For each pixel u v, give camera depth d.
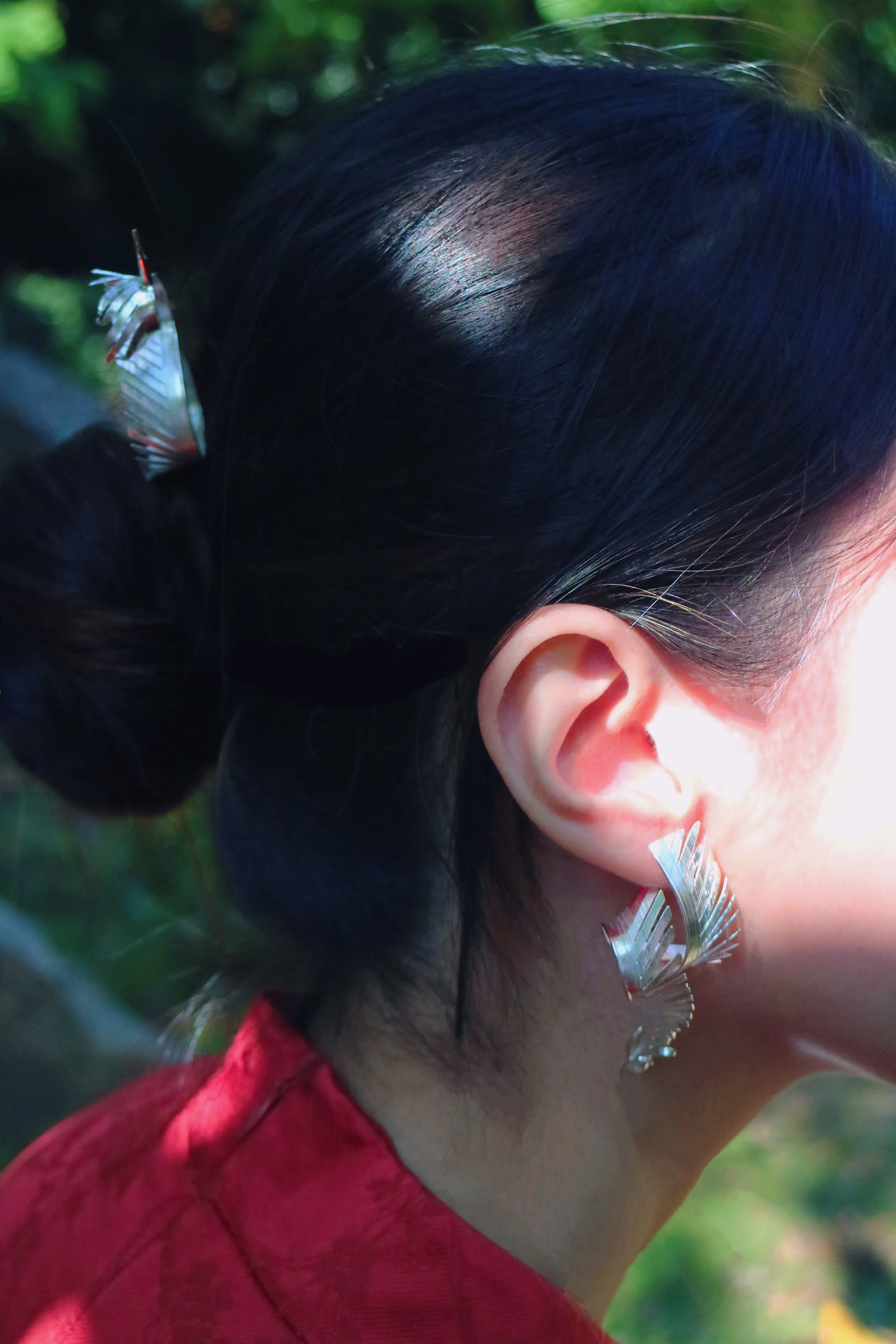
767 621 0.50
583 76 0.53
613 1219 0.53
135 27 2.12
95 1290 0.51
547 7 1.48
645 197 0.50
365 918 0.52
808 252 0.50
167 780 0.56
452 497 0.50
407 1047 0.52
